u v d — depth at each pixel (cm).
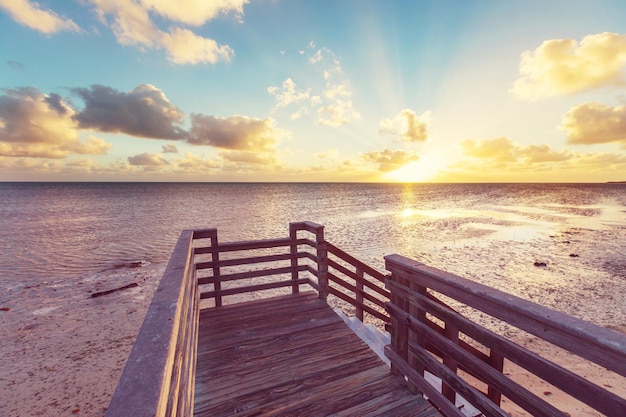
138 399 85
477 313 1062
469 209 4938
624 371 113
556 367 142
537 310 148
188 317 229
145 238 2402
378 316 411
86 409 634
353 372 288
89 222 3309
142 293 1266
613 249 1962
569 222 3303
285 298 471
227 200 6994
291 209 4788
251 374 288
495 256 1783
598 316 1020
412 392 258
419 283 236
